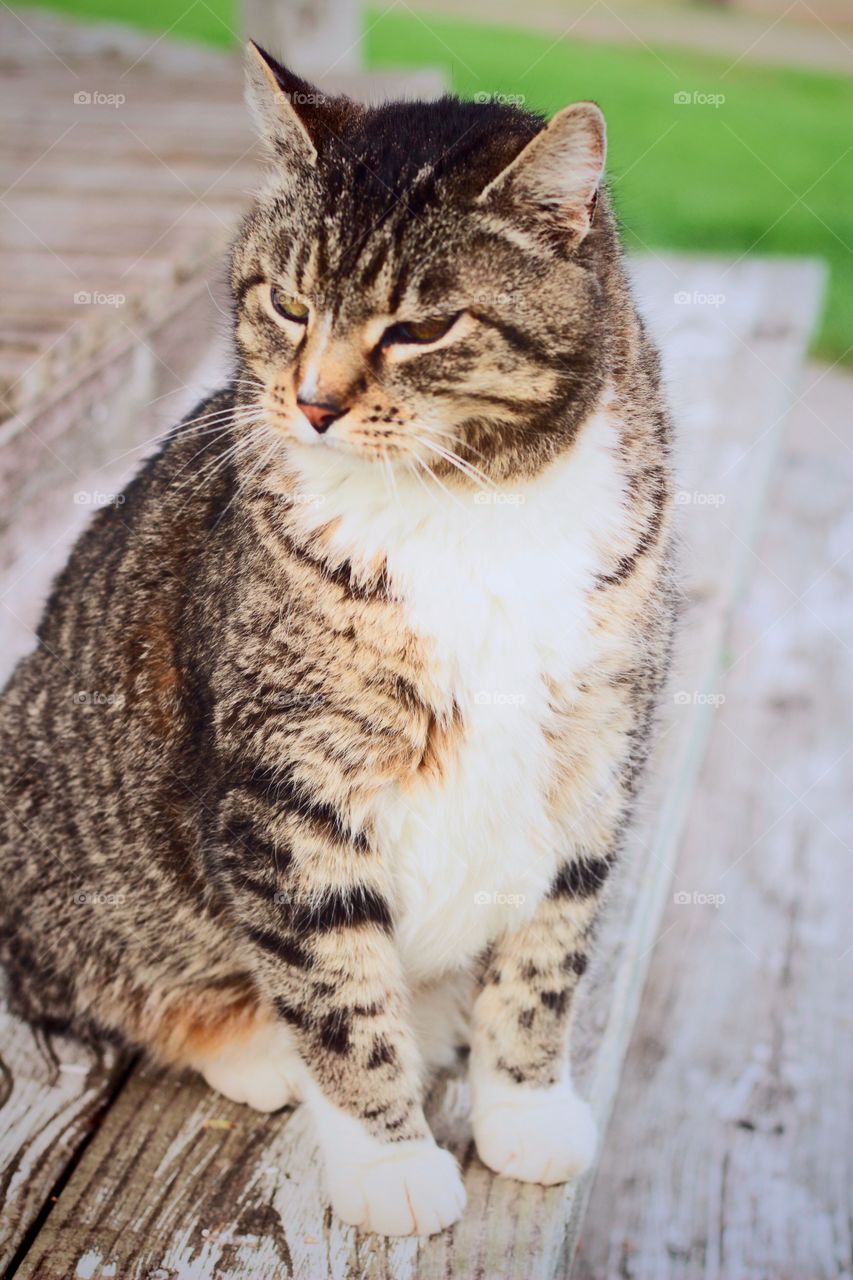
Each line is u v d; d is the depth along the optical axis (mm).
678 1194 903
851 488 1566
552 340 710
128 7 2584
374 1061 730
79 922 802
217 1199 715
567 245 714
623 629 730
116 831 784
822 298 1601
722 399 1243
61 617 819
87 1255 691
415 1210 704
